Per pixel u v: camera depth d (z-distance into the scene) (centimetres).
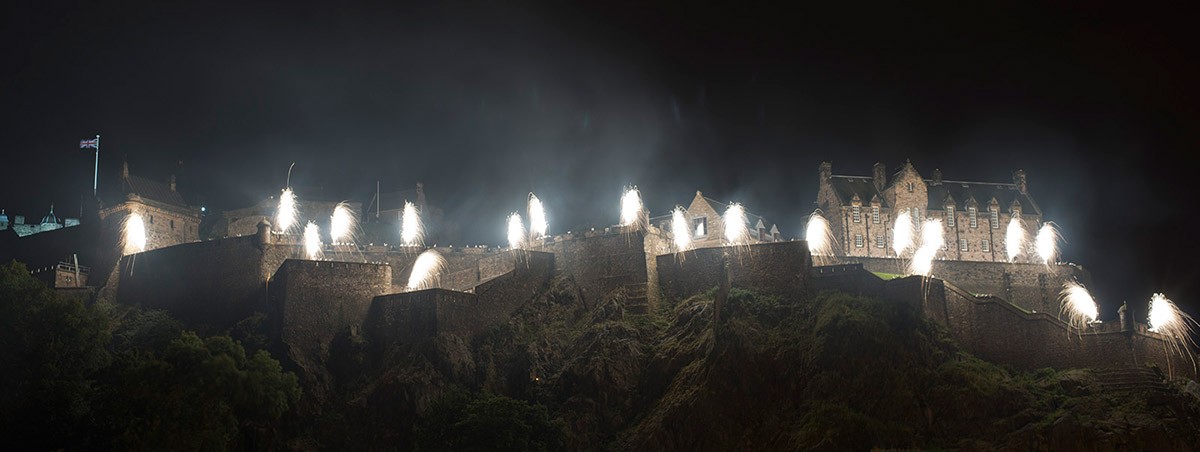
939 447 11281
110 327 13038
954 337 12644
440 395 12375
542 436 12012
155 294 14112
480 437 11719
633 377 12800
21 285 12381
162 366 11019
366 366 12900
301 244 14212
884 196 16888
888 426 11412
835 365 11900
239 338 12975
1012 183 17650
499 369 13025
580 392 12638
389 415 12206
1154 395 11494
